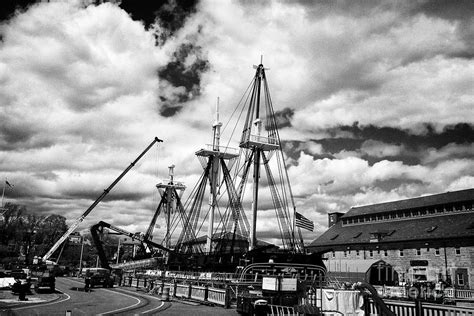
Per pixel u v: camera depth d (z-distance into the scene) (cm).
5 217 11569
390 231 8525
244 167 5581
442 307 1638
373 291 1841
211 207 6303
